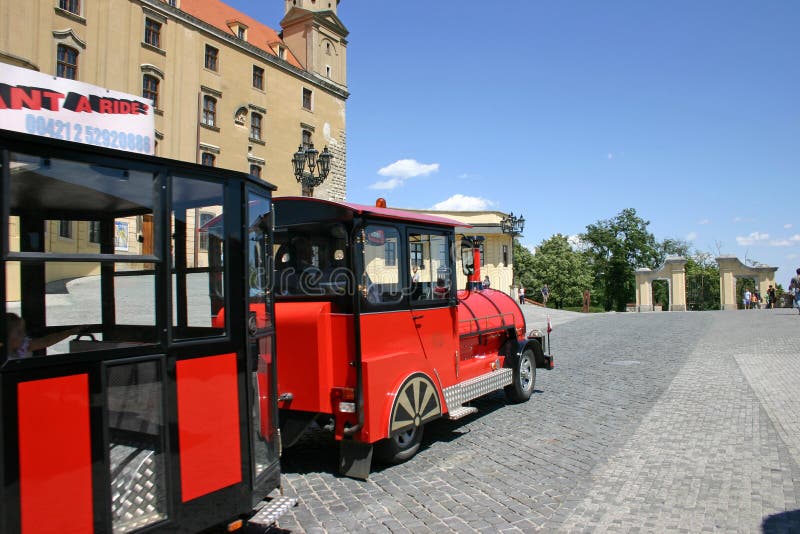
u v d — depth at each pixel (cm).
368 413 474
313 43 3938
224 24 3353
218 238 325
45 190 267
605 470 495
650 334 1738
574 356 1261
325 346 500
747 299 3550
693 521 380
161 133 2850
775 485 441
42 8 2331
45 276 263
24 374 237
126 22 2669
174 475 289
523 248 6462
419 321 566
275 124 3566
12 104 276
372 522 396
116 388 267
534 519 394
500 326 757
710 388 836
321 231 513
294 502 369
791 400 735
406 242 561
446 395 587
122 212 292
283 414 521
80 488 250
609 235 6719
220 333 323
